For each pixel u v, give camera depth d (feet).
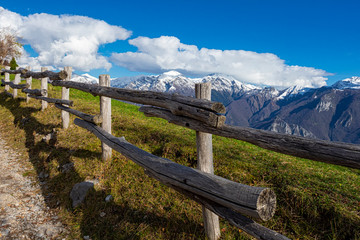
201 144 11.02
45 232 13.62
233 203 7.92
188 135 26.14
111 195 15.99
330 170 19.15
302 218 12.86
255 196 7.20
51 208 16.05
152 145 23.16
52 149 24.21
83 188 16.19
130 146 14.21
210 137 11.14
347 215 11.99
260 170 17.25
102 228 13.61
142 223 13.46
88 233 13.48
